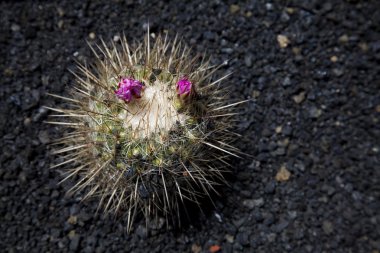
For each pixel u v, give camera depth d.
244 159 0.62
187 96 0.48
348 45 0.66
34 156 0.60
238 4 0.65
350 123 0.64
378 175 0.63
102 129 0.49
